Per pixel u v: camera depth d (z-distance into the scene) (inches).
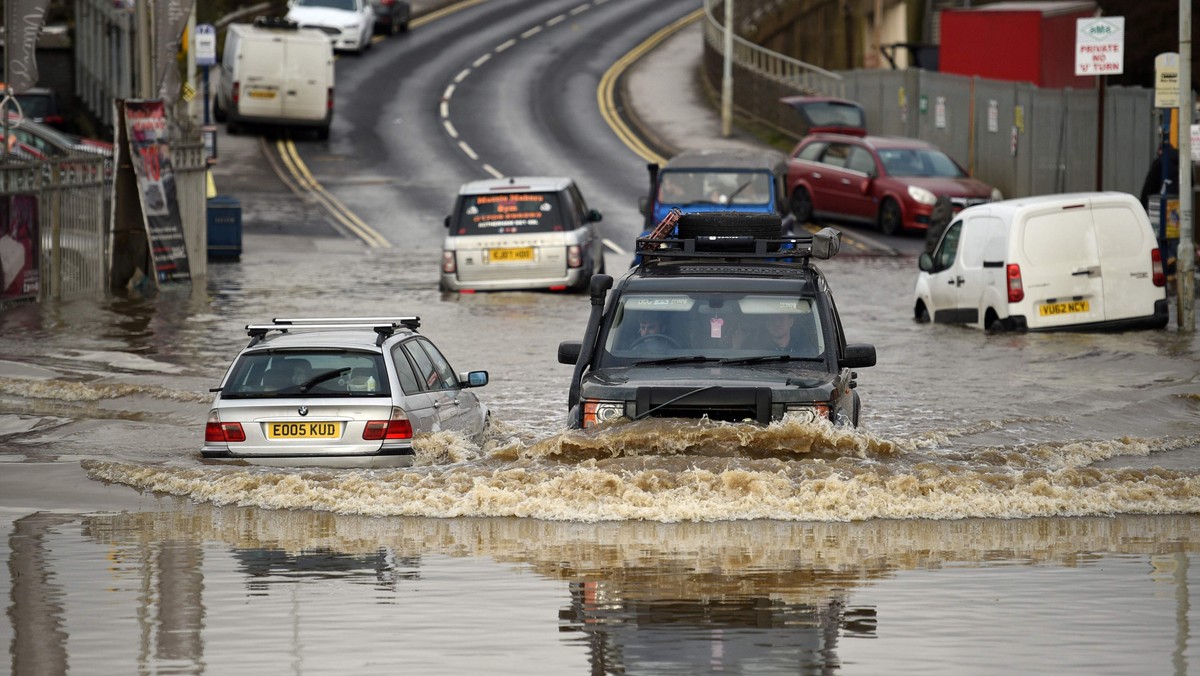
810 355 1689.2
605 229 5418.3
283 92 7066.9
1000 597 1181.7
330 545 1384.1
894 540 1391.5
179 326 3262.8
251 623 1120.2
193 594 1205.7
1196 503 1537.9
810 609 1149.1
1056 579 1240.2
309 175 6481.3
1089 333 3179.1
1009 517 1504.7
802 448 1605.6
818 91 7677.2
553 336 3127.5
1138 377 2591.0
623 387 1617.9
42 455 1899.6
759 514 1497.3
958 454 1781.5
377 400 1723.7
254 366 1772.9
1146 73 5438.0
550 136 7381.9
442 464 1711.4
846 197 5536.4
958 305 3302.2
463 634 1088.2
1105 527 1453.0
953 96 6550.2
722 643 1059.3
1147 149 4995.1
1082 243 3166.8
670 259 1861.5
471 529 1457.9
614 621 1118.4
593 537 1413.6
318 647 1056.8
